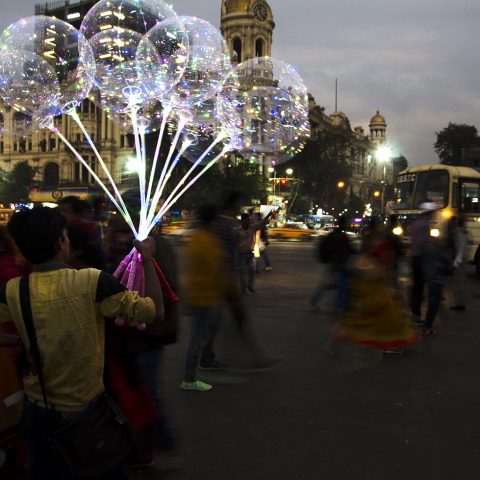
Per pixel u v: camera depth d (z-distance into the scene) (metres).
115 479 2.50
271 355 6.92
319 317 9.59
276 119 5.75
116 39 4.40
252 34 80.69
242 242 12.23
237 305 6.27
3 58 4.50
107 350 3.27
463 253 10.54
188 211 42.53
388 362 6.70
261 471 3.79
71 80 4.54
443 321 8.91
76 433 2.40
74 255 3.47
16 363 2.77
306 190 65.38
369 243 7.20
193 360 5.57
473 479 3.69
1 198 75.38
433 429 4.57
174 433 3.95
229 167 45.06
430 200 20.25
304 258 23.95
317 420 4.75
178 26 4.58
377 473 3.77
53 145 85.00
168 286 3.82
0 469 3.59
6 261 3.97
